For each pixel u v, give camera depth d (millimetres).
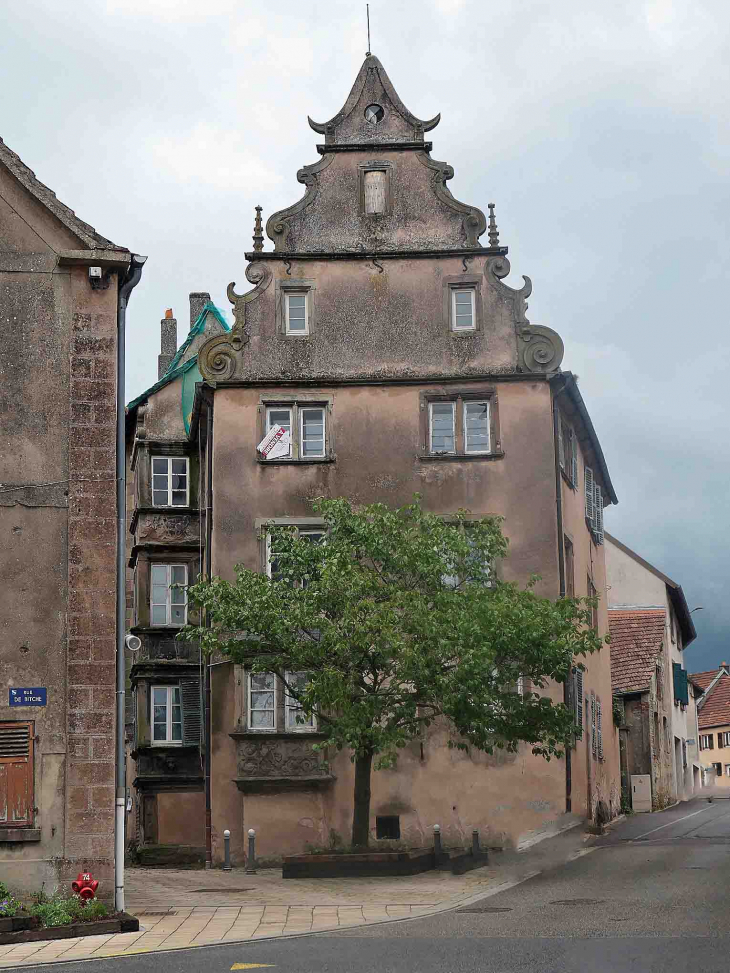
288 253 32000
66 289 20672
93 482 20156
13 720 19359
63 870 19031
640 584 53562
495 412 31250
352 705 24938
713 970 12820
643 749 45031
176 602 34469
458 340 31656
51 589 19797
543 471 30922
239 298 31828
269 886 23594
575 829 29938
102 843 19156
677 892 19172
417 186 32625
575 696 31219
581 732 25969
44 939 17031
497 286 31875
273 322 31766
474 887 22109
